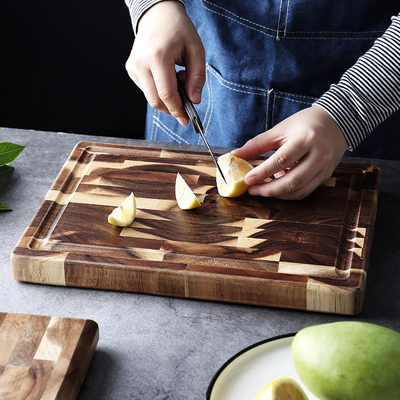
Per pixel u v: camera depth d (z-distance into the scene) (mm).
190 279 908
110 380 777
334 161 1104
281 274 910
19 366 750
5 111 2625
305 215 1074
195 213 1089
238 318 885
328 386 622
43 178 1259
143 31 1183
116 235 1021
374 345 622
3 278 978
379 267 982
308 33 1360
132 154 1289
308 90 1440
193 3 1478
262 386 715
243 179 1104
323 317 887
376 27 1337
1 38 2451
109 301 923
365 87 1105
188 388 765
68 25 2430
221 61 1466
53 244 998
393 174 1251
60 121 2664
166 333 854
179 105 1116
